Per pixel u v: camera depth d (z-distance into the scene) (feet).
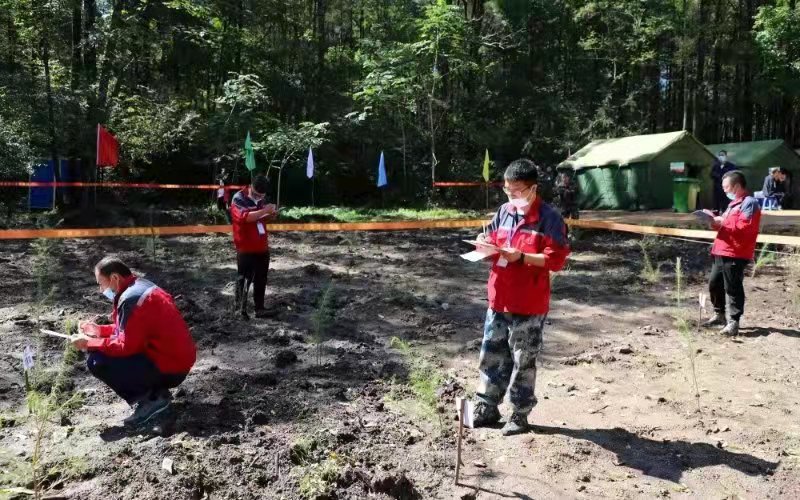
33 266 33.04
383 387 16.61
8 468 11.30
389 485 11.10
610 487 11.73
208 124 73.92
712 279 23.54
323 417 14.35
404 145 98.89
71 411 14.51
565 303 28.04
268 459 11.91
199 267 34.86
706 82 123.54
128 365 13.76
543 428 14.44
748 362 19.69
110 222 59.62
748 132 127.54
